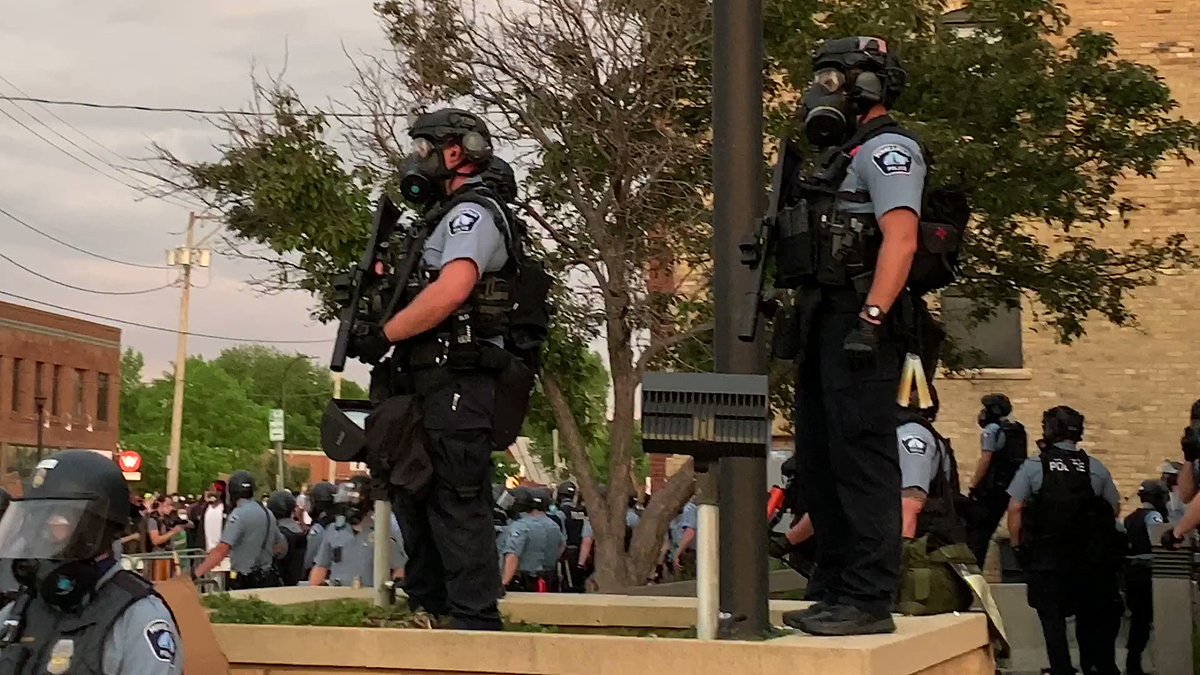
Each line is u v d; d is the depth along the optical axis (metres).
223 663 4.65
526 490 14.51
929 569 6.30
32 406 51.38
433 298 4.85
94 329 56.34
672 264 12.12
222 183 11.66
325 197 11.34
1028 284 13.15
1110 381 19.53
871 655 4.08
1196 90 19.66
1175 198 19.48
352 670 4.70
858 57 4.67
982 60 12.23
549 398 11.95
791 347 4.79
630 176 11.80
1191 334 19.38
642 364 11.59
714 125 5.43
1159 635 10.35
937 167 11.30
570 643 4.41
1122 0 19.88
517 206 11.46
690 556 16.16
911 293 4.73
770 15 11.98
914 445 6.48
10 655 3.73
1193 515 8.49
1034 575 9.87
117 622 3.75
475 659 4.54
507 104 11.97
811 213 4.62
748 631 4.71
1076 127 13.16
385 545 6.18
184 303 48.00
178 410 47.69
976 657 5.64
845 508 4.68
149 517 19.86
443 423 4.96
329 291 11.48
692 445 4.36
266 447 92.62
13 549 3.72
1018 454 10.96
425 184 5.26
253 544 12.64
